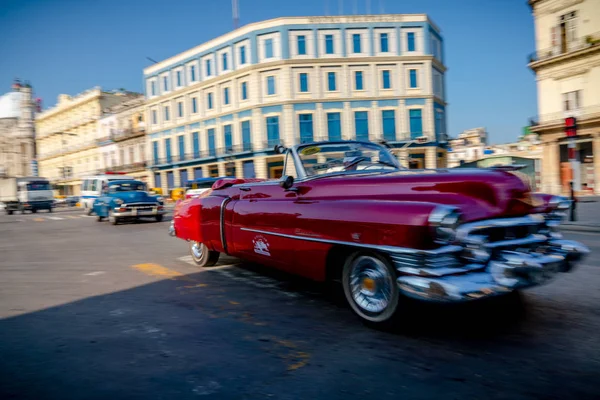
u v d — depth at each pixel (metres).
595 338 2.81
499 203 2.78
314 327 3.15
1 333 3.18
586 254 3.09
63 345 2.89
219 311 3.61
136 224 13.65
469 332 2.96
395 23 32.97
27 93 70.62
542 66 24.59
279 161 34.38
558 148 24.77
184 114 40.28
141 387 2.26
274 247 3.78
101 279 5.07
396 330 2.96
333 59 32.62
